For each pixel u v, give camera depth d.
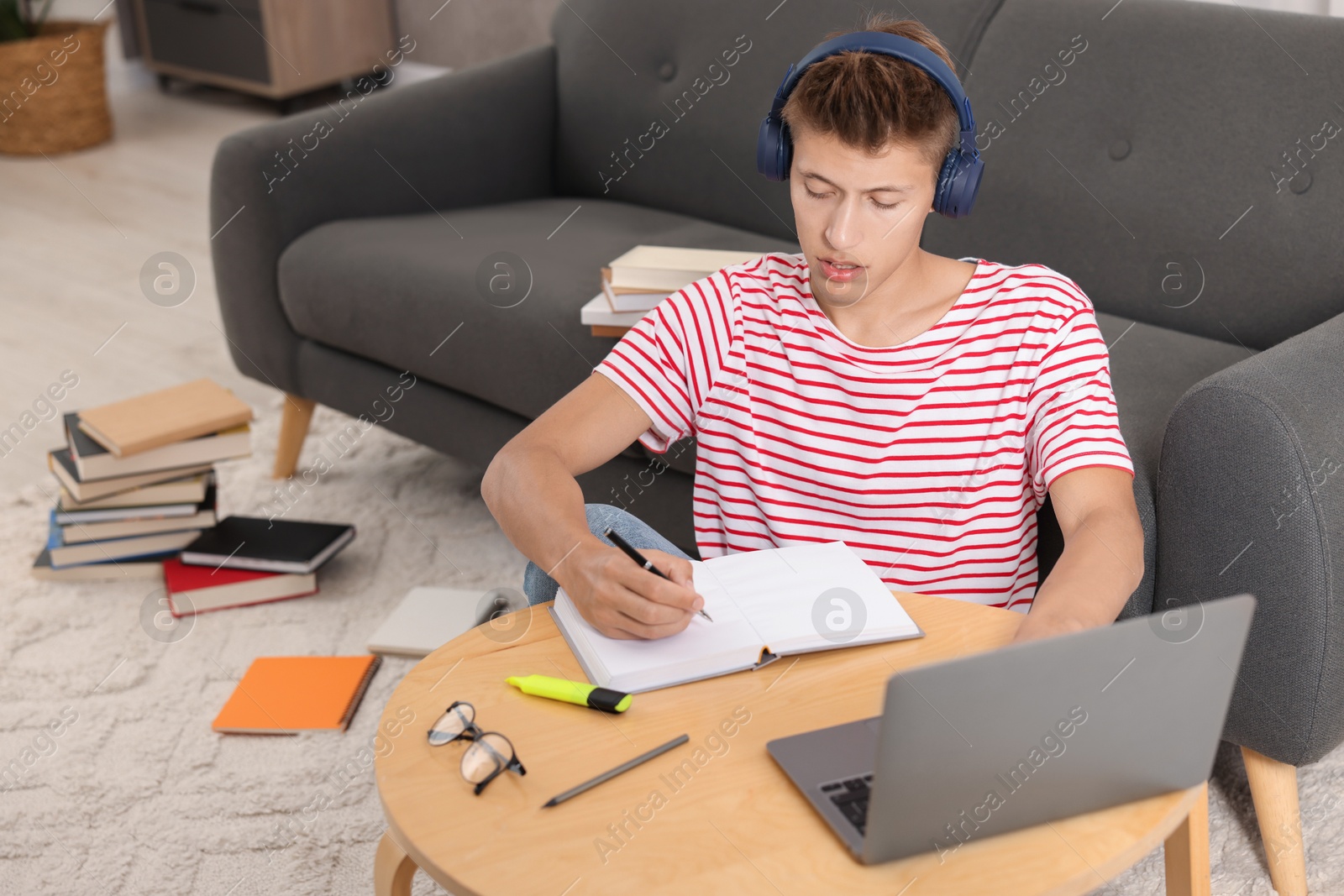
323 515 2.07
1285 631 1.12
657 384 1.18
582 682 0.90
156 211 3.57
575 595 0.95
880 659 0.91
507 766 0.80
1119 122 1.66
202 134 4.27
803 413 1.16
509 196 2.33
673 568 0.96
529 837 0.75
